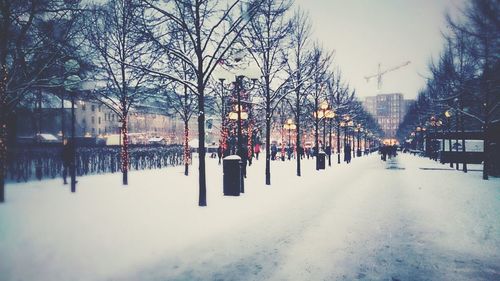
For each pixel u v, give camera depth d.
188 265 5.29
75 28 12.32
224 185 12.21
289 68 17.88
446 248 6.21
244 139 33.38
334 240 6.72
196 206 10.03
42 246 6.01
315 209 9.85
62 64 12.38
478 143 31.84
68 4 11.52
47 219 8.12
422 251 6.05
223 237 6.84
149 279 4.73
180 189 13.78
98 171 20.91
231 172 12.15
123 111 15.40
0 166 10.49
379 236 7.02
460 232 7.29
